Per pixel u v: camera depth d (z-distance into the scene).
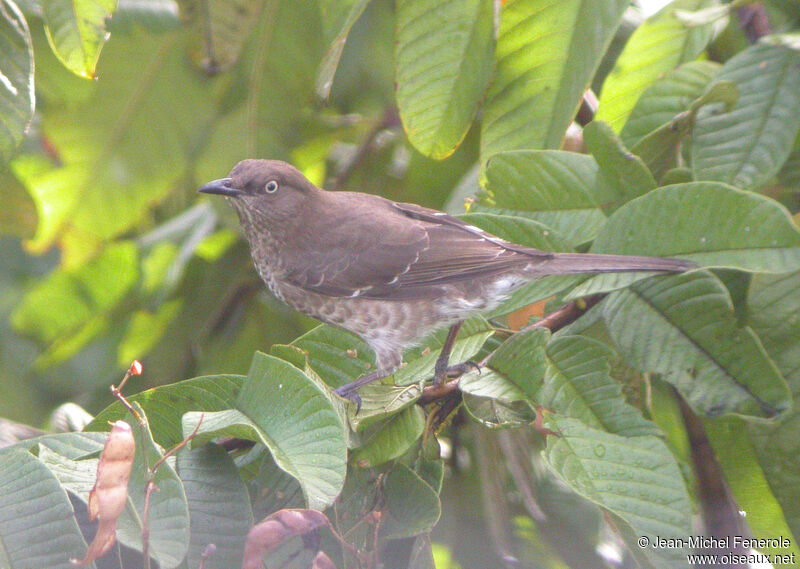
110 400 11.49
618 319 7.63
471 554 9.56
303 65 10.60
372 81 11.41
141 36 10.21
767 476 7.29
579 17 8.34
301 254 9.77
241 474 7.28
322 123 11.26
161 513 5.86
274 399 6.56
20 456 6.14
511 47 8.55
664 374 7.27
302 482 5.96
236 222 11.09
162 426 7.02
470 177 9.94
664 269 7.16
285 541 5.86
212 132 10.77
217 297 11.59
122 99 10.43
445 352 7.99
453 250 9.44
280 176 9.80
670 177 8.38
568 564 9.54
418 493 6.80
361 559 6.57
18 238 11.90
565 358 7.52
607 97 9.22
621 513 6.36
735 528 8.32
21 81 7.64
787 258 6.84
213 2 9.19
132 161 10.63
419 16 8.34
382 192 12.23
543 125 8.81
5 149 7.70
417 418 7.00
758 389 7.03
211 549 5.91
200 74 10.46
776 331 7.43
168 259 11.30
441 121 8.82
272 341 11.62
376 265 9.52
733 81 8.34
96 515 5.33
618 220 7.60
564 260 7.52
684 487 6.43
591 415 7.21
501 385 7.09
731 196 7.03
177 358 11.45
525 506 9.84
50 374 11.69
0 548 5.83
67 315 11.69
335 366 8.07
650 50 9.01
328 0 8.37
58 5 7.46
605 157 7.76
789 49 8.27
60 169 10.48
